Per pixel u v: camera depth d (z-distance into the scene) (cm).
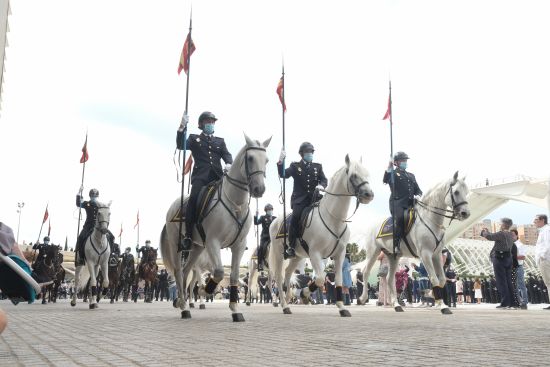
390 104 1505
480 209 3316
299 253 1199
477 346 489
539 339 553
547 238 1338
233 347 496
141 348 492
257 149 849
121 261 2694
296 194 1179
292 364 382
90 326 781
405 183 1363
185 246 920
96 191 1655
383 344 511
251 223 910
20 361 408
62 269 2450
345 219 1082
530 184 2969
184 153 964
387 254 1443
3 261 342
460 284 2767
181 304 1009
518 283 1602
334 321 885
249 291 2116
